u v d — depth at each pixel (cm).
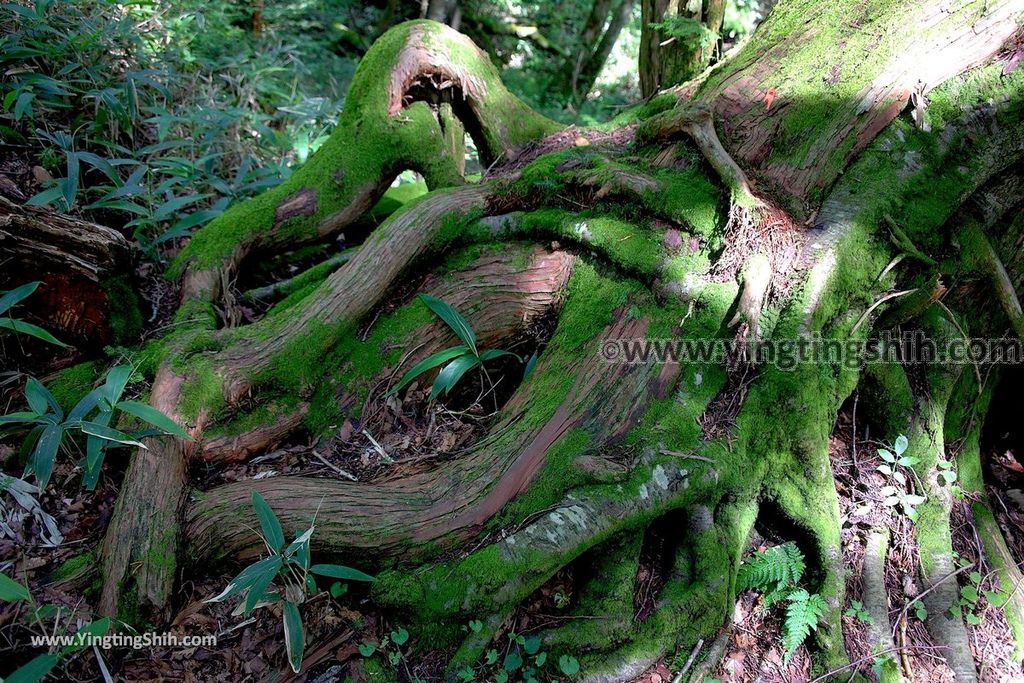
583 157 382
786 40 365
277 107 612
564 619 282
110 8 520
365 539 285
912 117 330
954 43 334
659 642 277
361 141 432
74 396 329
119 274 355
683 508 294
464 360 345
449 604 267
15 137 407
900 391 334
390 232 369
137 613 265
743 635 289
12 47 423
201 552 285
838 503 315
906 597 312
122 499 285
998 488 389
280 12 785
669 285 315
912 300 320
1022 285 362
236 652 264
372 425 344
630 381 306
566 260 359
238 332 348
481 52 462
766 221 316
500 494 291
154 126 499
